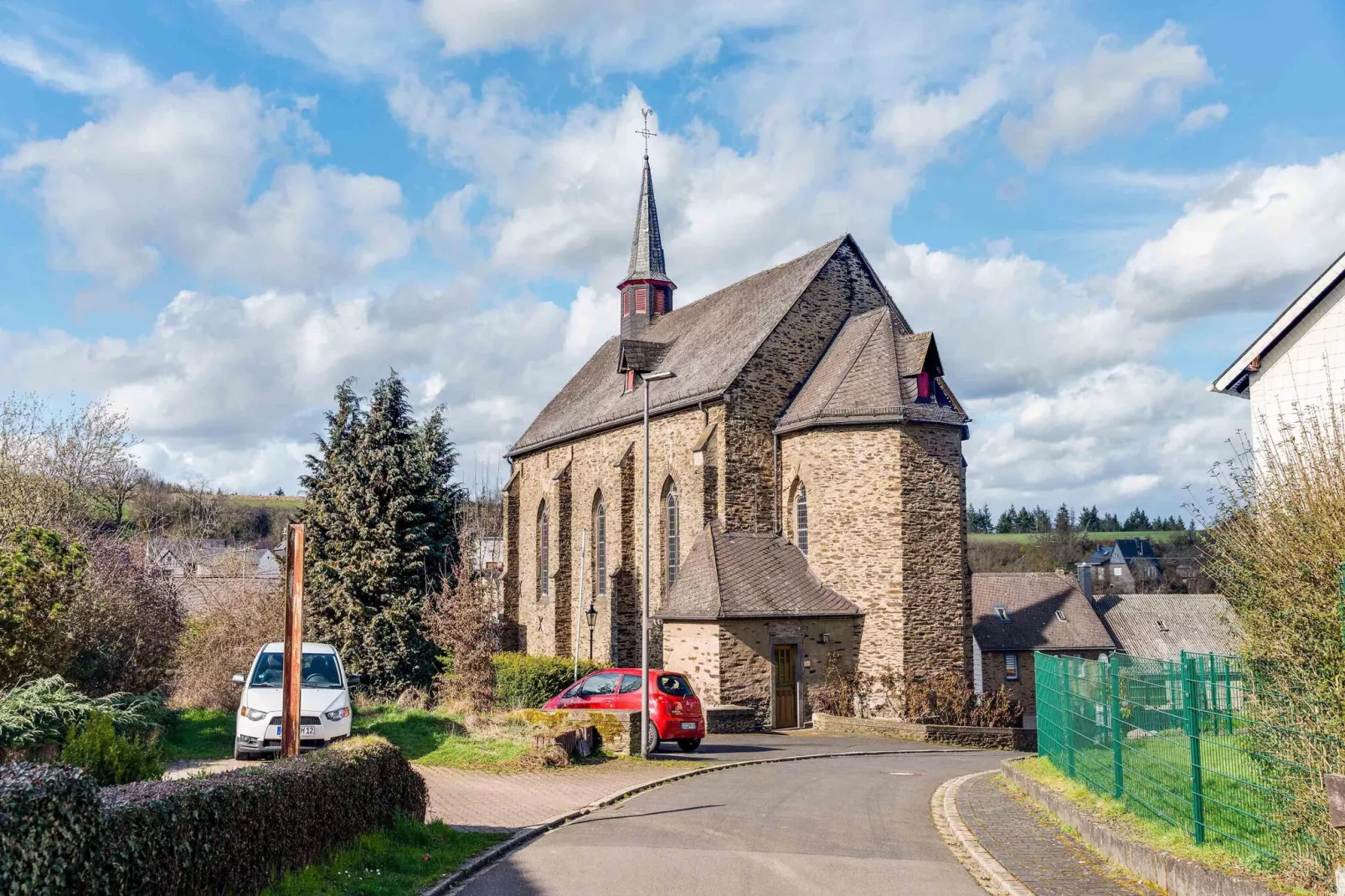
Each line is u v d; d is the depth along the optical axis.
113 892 6.65
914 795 16.45
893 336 34.31
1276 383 18.25
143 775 11.02
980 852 11.34
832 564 33.28
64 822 6.30
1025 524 136.62
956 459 33.12
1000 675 52.91
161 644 23.25
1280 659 8.89
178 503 73.12
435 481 35.00
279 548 35.09
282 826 8.97
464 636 28.48
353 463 33.91
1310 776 8.24
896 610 31.77
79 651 20.06
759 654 31.22
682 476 36.50
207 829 7.75
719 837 12.51
